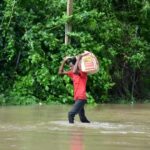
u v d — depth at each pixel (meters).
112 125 19.80
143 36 38.44
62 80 32.12
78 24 34.06
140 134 17.22
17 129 17.94
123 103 33.69
